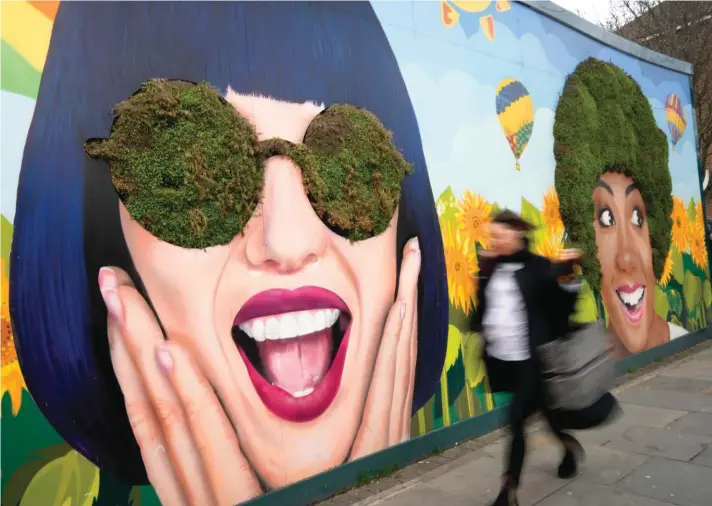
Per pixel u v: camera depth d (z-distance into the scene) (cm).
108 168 332
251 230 381
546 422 423
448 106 525
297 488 400
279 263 394
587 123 678
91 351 323
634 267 757
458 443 518
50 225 311
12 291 298
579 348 400
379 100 466
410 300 478
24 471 297
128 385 335
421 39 506
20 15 306
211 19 374
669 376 727
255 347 387
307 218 406
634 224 763
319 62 427
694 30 1596
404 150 480
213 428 364
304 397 407
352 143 432
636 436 514
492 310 397
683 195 888
